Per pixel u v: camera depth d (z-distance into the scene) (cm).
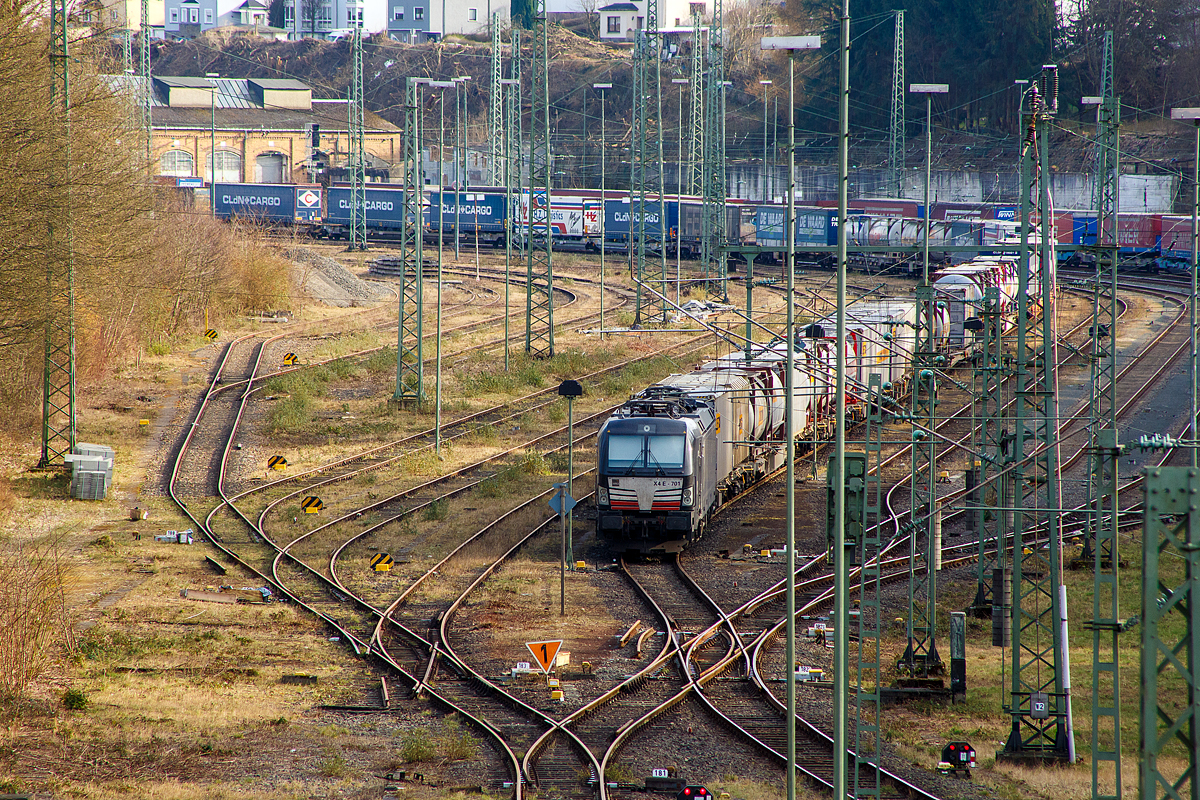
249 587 10706
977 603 10219
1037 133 7744
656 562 11850
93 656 8706
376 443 17238
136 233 19388
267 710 7712
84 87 17762
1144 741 3803
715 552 12150
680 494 11506
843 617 5666
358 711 7794
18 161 12700
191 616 9781
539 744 7069
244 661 8806
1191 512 3772
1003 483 8262
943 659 9044
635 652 9038
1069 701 7038
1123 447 5662
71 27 17575
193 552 11831
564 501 10212
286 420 17988
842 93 5922
